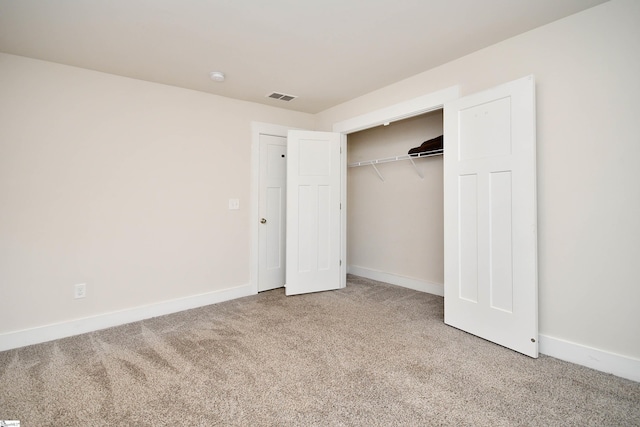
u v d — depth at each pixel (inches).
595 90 74.8
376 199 166.2
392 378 72.5
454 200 100.3
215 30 82.4
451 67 102.3
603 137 74.0
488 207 90.4
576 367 76.5
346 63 103.3
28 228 94.1
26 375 75.1
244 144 139.5
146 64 101.5
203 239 128.3
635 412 60.4
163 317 114.3
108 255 107.3
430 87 108.5
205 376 74.1
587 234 76.6
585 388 68.1
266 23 79.4
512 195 84.7
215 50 93.4
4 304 90.7
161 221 118.2
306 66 105.3
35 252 95.1
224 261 134.0
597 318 75.5
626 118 71.0
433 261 141.2
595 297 75.7
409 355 83.4
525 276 82.2
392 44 91.3
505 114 86.0
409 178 150.2
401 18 77.9
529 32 84.8
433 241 140.8
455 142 99.7
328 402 64.1
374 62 102.9
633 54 69.9
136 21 77.5
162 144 118.3
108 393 67.6
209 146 129.6
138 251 113.2
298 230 140.7
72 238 101.0
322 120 157.3
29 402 64.6
